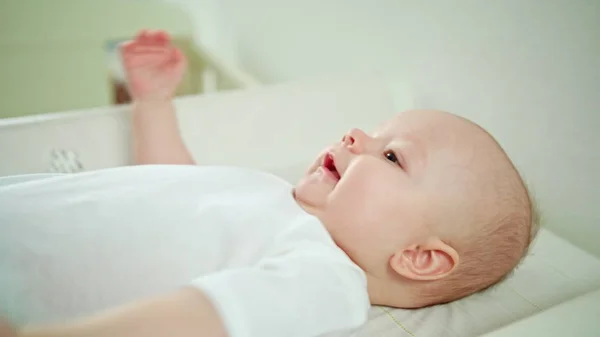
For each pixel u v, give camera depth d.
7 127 0.95
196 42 1.99
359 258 0.78
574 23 0.95
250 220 0.73
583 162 0.98
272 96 1.19
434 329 0.78
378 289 0.81
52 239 0.66
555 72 1.00
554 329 0.63
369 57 1.45
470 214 0.77
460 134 0.81
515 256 0.82
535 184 1.08
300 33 1.70
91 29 1.82
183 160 1.01
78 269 0.65
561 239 0.96
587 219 0.99
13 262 0.63
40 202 0.70
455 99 1.23
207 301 0.53
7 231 0.66
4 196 0.70
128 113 1.04
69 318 0.63
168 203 0.74
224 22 2.13
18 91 1.75
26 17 1.72
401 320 0.80
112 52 1.85
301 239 0.70
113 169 0.81
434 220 0.76
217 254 0.71
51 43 1.75
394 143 0.81
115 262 0.67
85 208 0.70
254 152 1.16
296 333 0.57
